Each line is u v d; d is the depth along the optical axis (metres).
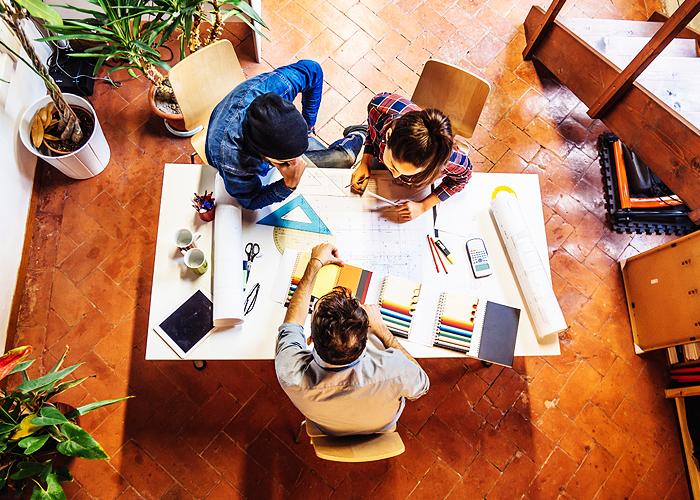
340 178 2.00
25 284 2.54
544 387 2.64
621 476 2.52
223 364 2.52
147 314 2.56
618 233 2.98
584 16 3.35
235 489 2.35
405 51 3.21
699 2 2.11
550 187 3.04
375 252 1.91
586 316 2.79
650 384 2.69
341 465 2.42
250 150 1.57
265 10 3.17
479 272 1.91
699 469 2.47
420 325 1.82
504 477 2.48
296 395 1.43
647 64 2.52
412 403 2.56
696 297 2.35
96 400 2.40
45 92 2.72
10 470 1.71
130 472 2.31
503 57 3.27
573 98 3.22
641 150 2.79
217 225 1.78
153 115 2.90
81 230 2.66
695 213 2.58
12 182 2.41
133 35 2.25
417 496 2.42
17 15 1.65
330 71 3.11
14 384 2.38
